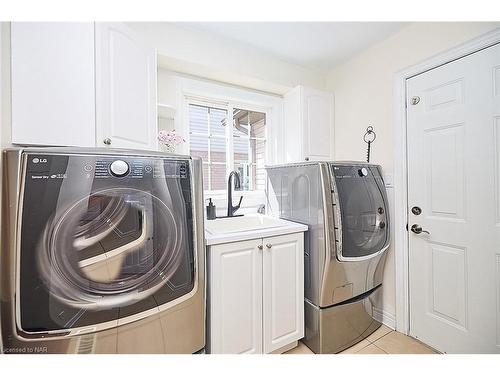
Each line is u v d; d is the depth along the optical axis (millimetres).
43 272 748
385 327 1820
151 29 1567
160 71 1783
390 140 1813
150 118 1337
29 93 955
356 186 1594
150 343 911
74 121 1037
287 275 1457
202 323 1060
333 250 1443
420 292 1633
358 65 2061
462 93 1407
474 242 1363
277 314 1412
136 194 889
